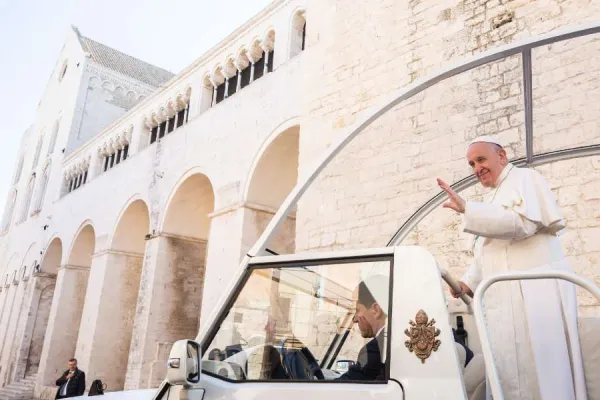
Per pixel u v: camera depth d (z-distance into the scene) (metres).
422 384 1.84
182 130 17.58
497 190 2.54
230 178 14.05
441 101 7.23
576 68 5.77
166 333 16.28
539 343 2.14
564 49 5.93
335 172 7.63
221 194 14.23
